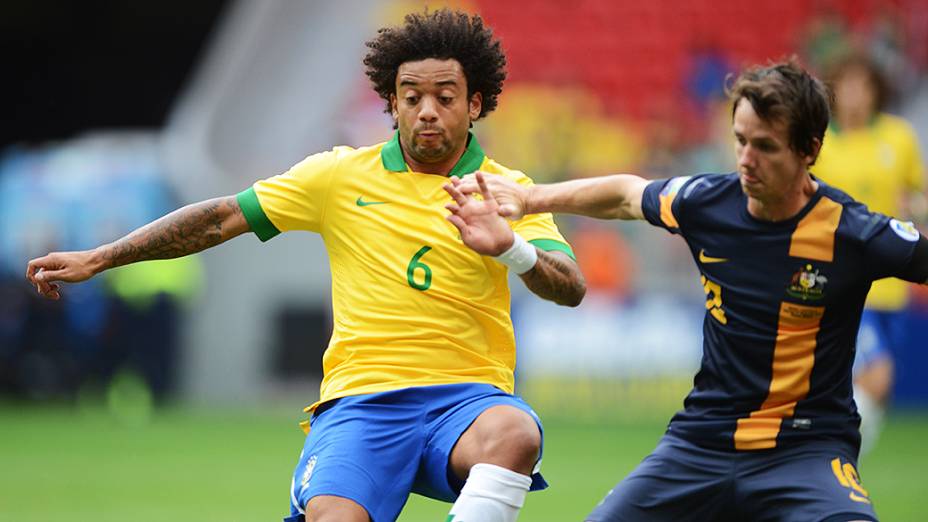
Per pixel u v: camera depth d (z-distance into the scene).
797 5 73.19
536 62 72.50
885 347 31.00
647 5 73.69
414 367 18.09
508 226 17.27
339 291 18.73
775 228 17.81
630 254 59.19
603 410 58.50
